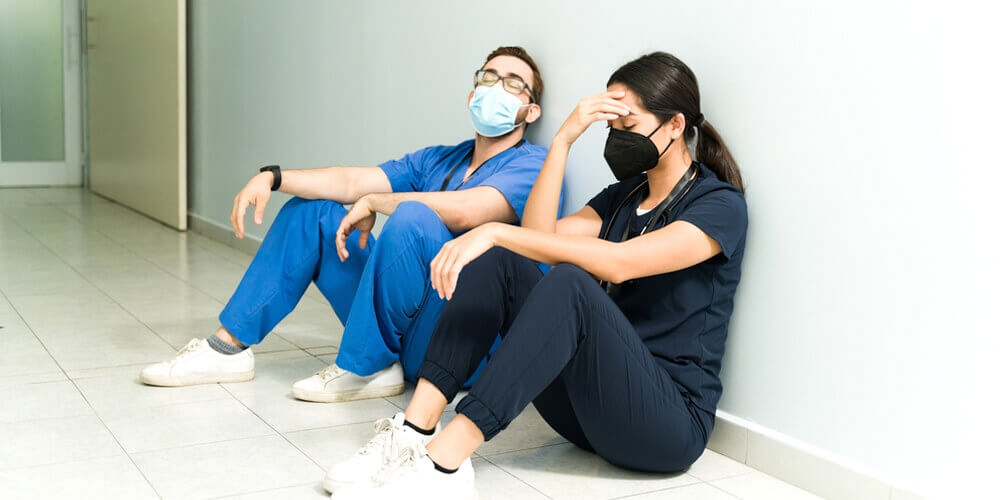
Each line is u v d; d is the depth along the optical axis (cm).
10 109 683
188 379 239
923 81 164
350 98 363
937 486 165
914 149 166
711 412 190
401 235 215
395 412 224
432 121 309
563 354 164
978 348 158
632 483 186
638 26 224
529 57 253
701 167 193
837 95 178
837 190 179
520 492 180
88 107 686
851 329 178
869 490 174
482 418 162
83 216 559
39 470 181
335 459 192
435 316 229
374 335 222
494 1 275
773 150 191
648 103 183
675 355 187
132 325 304
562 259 171
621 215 199
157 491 173
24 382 238
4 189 674
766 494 183
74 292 351
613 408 173
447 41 299
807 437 187
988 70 155
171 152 526
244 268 416
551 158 202
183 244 475
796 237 187
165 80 530
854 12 175
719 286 188
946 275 162
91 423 209
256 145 448
